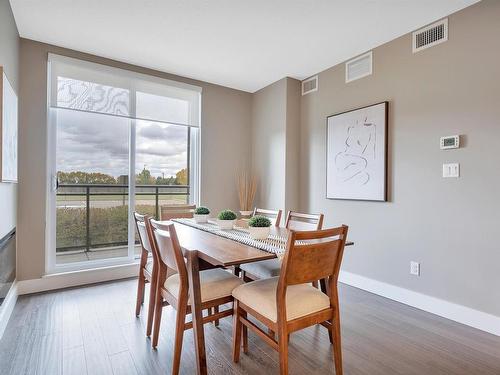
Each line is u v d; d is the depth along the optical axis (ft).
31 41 9.46
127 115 11.28
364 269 10.18
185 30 8.93
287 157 12.62
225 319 7.80
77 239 10.61
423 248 8.54
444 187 8.09
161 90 12.12
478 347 6.51
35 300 8.79
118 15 8.17
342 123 10.93
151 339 6.66
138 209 11.83
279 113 12.93
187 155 13.10
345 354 6.19
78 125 10.56
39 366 5.65
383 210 9.61
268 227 6.64
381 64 9.72
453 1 7.44
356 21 8.38
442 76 8.16
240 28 8.80
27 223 9.37
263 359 5.98
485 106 7.32
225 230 7.63
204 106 13.23
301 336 6.94
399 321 7.75
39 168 9.59
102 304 8.55
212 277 6.16
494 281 7.13
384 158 9.46
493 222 7.16
